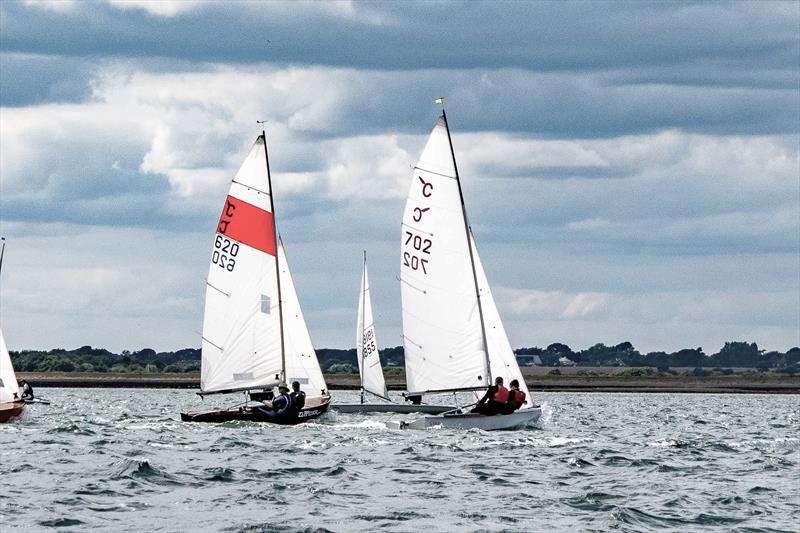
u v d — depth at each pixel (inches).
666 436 3796.8
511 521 1795.0
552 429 3993.6
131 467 2258.9
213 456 2573.8
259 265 3518.7
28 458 2452.0
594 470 2485.2
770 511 1943.9
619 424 4690.0
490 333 3454.7
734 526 1798.7
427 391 3412.9
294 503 1926.7
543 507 1937.7
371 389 5167.3
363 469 2384.4
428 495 2043.6
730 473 2503.7
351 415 4813.0
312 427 3437.5
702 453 3026.6
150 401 7165.4
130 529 1667.1
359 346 5201.8
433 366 3408.0
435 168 3400.6
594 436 3609.7
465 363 3380.9
